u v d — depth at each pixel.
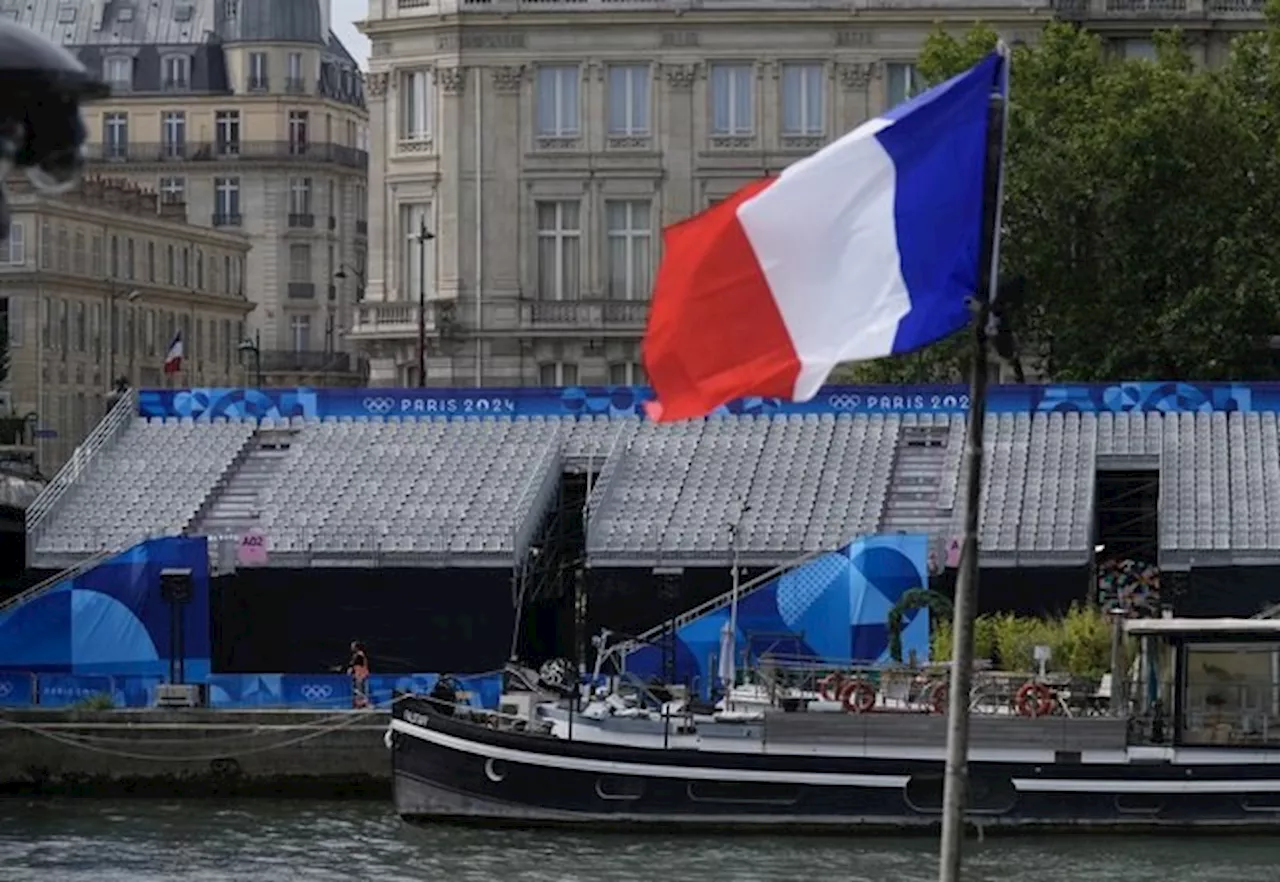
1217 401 108.88
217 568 100.00
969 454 28.19
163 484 109.19
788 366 28.00
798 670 81.50
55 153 14.23
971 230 28.03
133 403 113.94
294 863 72.00
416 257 146.12
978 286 28.05
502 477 107.88
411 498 106.38
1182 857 72.88
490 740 78.19
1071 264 122.12
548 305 143.62
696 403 28.11
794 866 71.25
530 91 144.38
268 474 109.50
